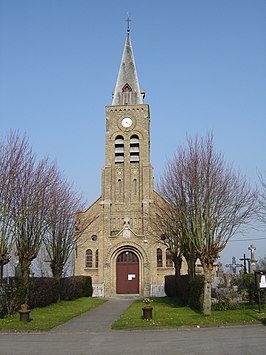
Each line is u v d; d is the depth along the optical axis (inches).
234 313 934.4
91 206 2091.5
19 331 745.0
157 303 1323.8
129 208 2081.7
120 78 2288.4
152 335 694.5
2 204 950.4
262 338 636.1
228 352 536.1
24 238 1062.4
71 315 1009.5
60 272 1382.9
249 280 1105.4
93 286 1994.3
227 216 1001.5
